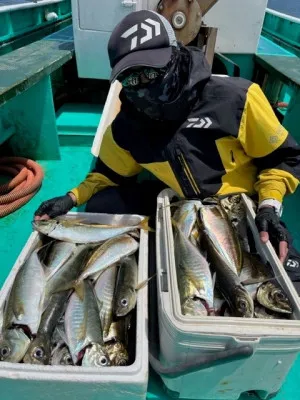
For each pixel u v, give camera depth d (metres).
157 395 1.23
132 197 1.71
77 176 2.54
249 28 2.79
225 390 1.13
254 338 0.90
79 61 2.71
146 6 2.37
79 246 1.45
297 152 1.41
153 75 1.16
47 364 1.03
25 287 1.22
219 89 1.34
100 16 2.46
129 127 1.47
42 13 4.24
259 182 1.45
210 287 1.12
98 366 0.99
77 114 3.04
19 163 2.58
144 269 1.27
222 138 1.39
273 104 3.40
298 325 0.91
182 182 1.46
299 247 1.94
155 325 1.25
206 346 0.93
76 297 1.23
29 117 2.52
